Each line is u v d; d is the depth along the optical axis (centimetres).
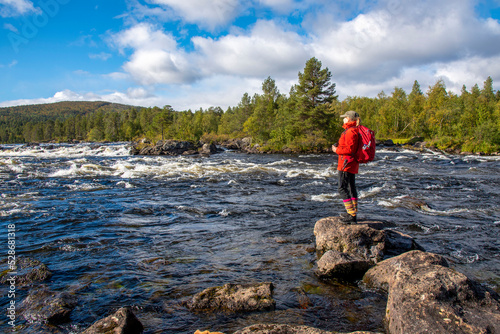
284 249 639
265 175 1922
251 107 8994
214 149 5356
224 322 374
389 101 9550
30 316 379
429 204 1088
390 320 359
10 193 1218
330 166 2570
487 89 10094
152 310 400
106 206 1018
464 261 579
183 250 630
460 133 6034
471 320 306
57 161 2786
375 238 593
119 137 12644
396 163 2927
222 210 991
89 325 367
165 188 1413
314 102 5597
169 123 7512
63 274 508
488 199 1192
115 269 530
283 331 305
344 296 449
